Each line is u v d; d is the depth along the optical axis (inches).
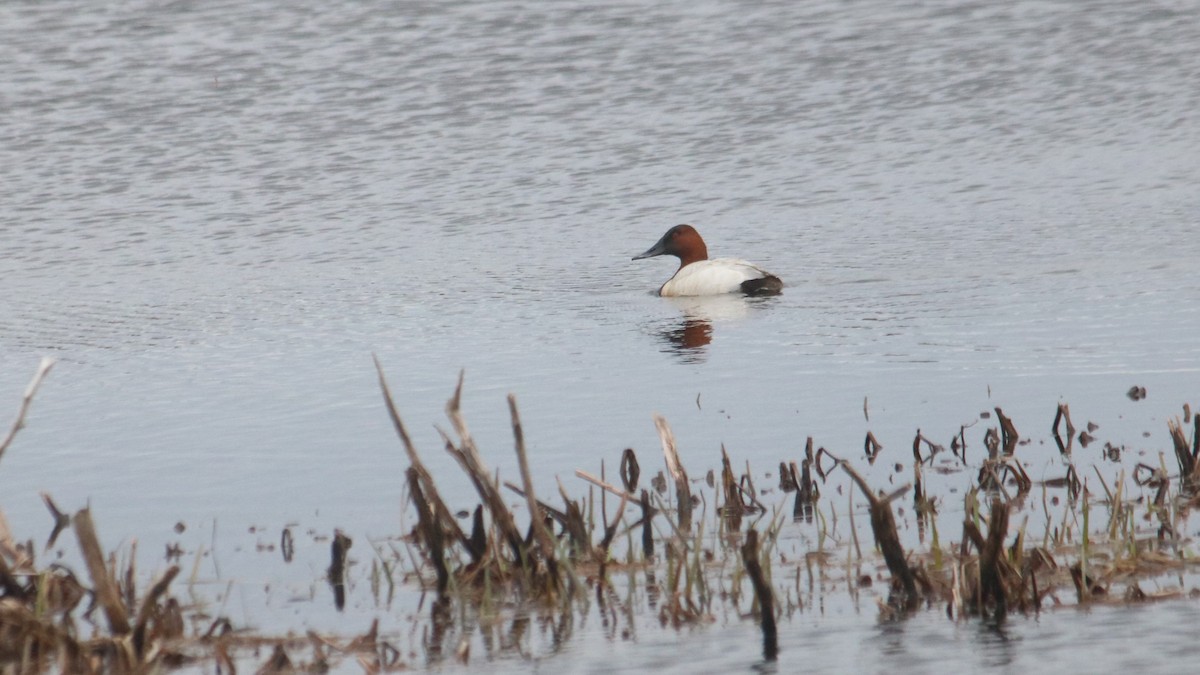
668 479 661.9
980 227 1448.1
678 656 440.1
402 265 1392.7
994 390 807.1
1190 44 2429.9
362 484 672.4
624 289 1251.2
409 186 1791.3
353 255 1451.8
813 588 501.7
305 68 2411.4
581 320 1104.8
